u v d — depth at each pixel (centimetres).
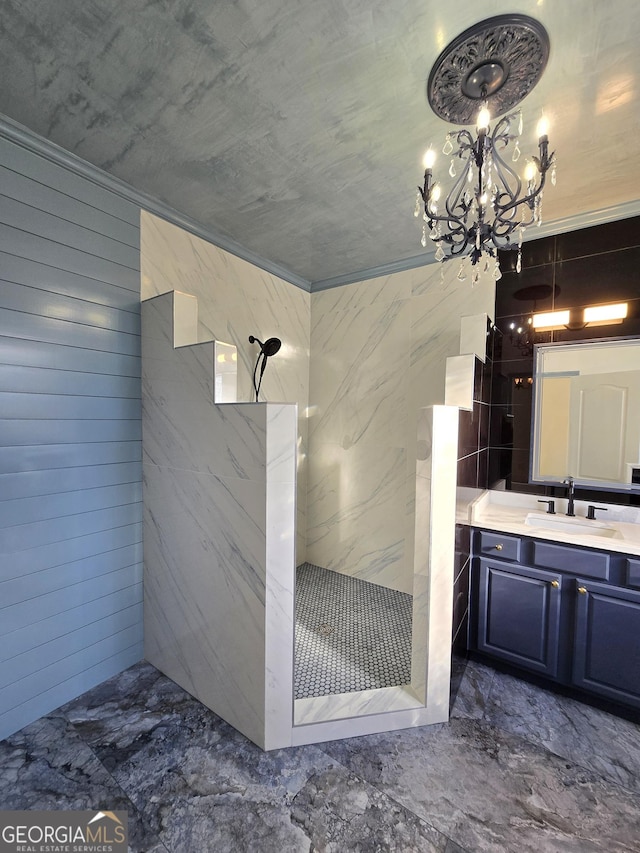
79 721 165
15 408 155
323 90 130
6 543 154
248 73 124
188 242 221
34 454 161
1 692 154
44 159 160
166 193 193
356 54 116
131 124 147
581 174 174
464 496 185
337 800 132
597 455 215
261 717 151
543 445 231
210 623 169
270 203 201
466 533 193
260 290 275
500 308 243
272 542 145
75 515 176
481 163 114
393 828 123
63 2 103
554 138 151
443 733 162
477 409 208
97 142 157
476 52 114
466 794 135
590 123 142
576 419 221
